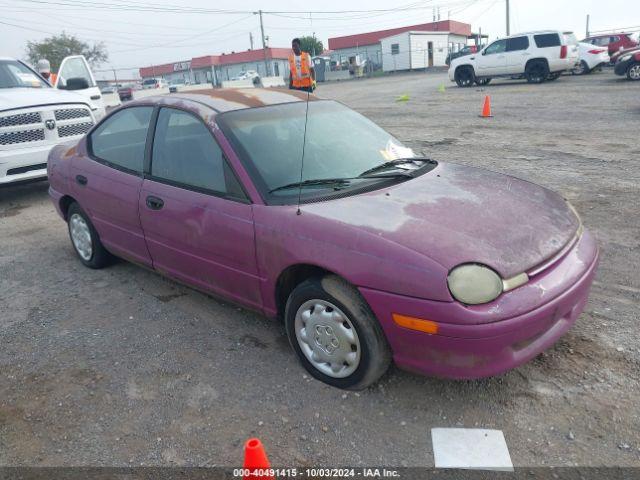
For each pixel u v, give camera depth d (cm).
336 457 263
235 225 332
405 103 1762
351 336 294
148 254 421
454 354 261
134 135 427
